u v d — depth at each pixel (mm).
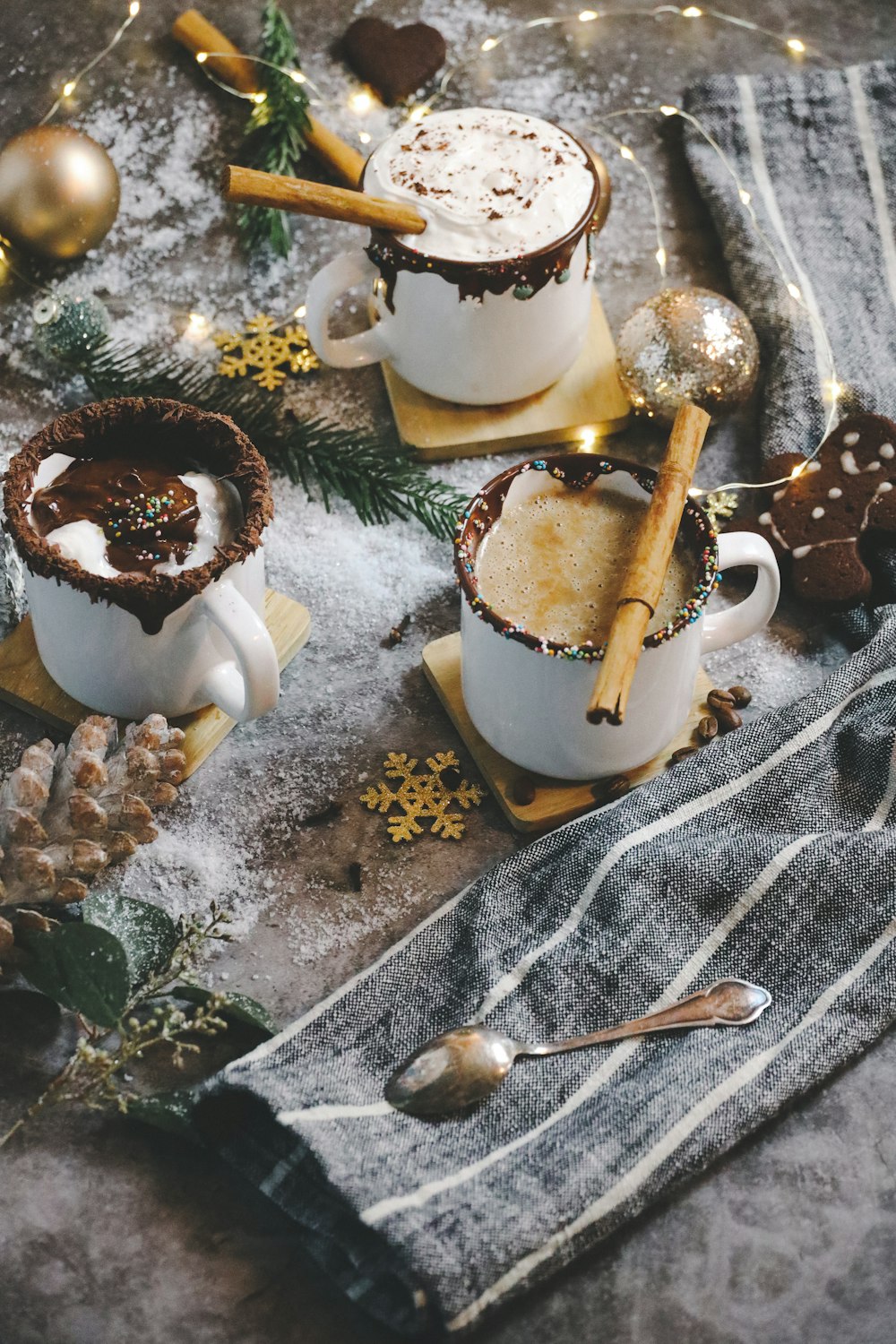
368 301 1062
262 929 911
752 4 1160
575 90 1131
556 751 907
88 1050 834
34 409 1030
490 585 900
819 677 974
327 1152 828
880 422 991
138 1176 859
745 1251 850
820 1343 834
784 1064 860
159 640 889
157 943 873
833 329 1036
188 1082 878
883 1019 875
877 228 1070
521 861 904
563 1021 875
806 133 1095
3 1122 867
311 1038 865
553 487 920
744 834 909
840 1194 860
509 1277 814
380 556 1000
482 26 1151
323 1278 843
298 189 936
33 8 1146
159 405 909
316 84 1128
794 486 991
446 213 957
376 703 964
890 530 975
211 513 902
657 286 1074
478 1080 854
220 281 1070
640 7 1159
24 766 876
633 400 1010
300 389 1043
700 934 891
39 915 858
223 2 1153
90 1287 840
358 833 933
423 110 1109
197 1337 833
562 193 967
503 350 985
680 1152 839
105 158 1041
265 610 967
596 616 893
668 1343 834
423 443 1016
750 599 920
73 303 1002
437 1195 827
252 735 954
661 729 909
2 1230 849
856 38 1153
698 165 1088
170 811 935
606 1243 850
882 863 894
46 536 888
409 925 914
